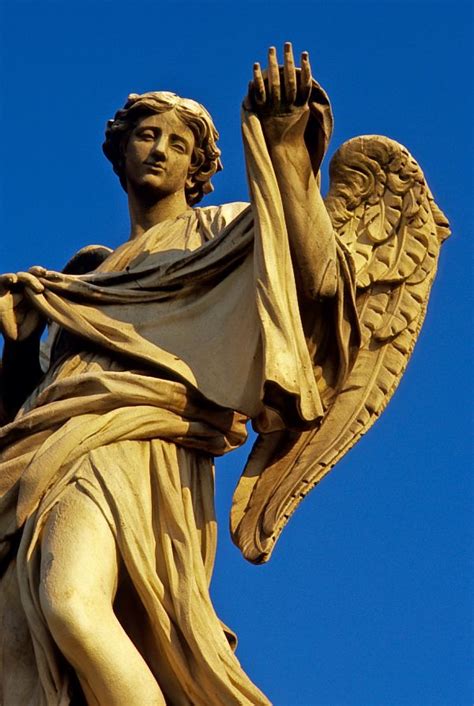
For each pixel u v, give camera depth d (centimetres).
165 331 1095
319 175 1084
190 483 1068
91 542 1023
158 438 1068
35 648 1016
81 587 1006
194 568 1041
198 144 1171
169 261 1112
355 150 1163
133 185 1166
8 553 1048
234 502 1109
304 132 1077
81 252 1179
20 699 1020
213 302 1098
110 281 1114
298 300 1094
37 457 1051
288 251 1072
